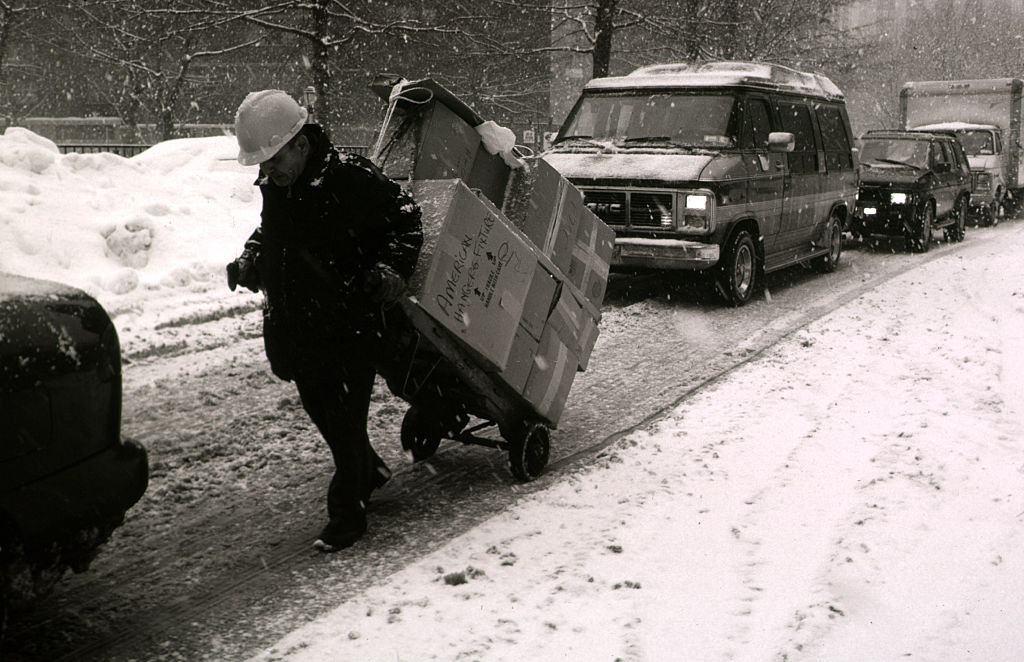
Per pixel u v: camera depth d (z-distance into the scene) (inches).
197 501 200.8
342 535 178.2
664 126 452.8
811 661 135.6
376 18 906.1
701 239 411.5
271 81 1360.7
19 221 386.6
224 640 145.1
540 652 137.7
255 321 366.0
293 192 161.6
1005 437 237.9
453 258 183.2
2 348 119.3
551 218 222.8
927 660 136.4
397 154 206.1
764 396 280.2
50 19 1244.5
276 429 246.1
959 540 177.3
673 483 208.8
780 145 444.1
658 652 137.9
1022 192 1014.4
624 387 295.4
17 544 122.6
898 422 250.8
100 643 143.9
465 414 218.5
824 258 551.2
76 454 130.0
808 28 1101.7
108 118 1653.5
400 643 140.7
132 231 415.2
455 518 194.4
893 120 1872.5
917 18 2386.8
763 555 171.5
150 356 311.6
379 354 177.5
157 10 831.1
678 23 895.1
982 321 390.9
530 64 1044.5
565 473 220.4
